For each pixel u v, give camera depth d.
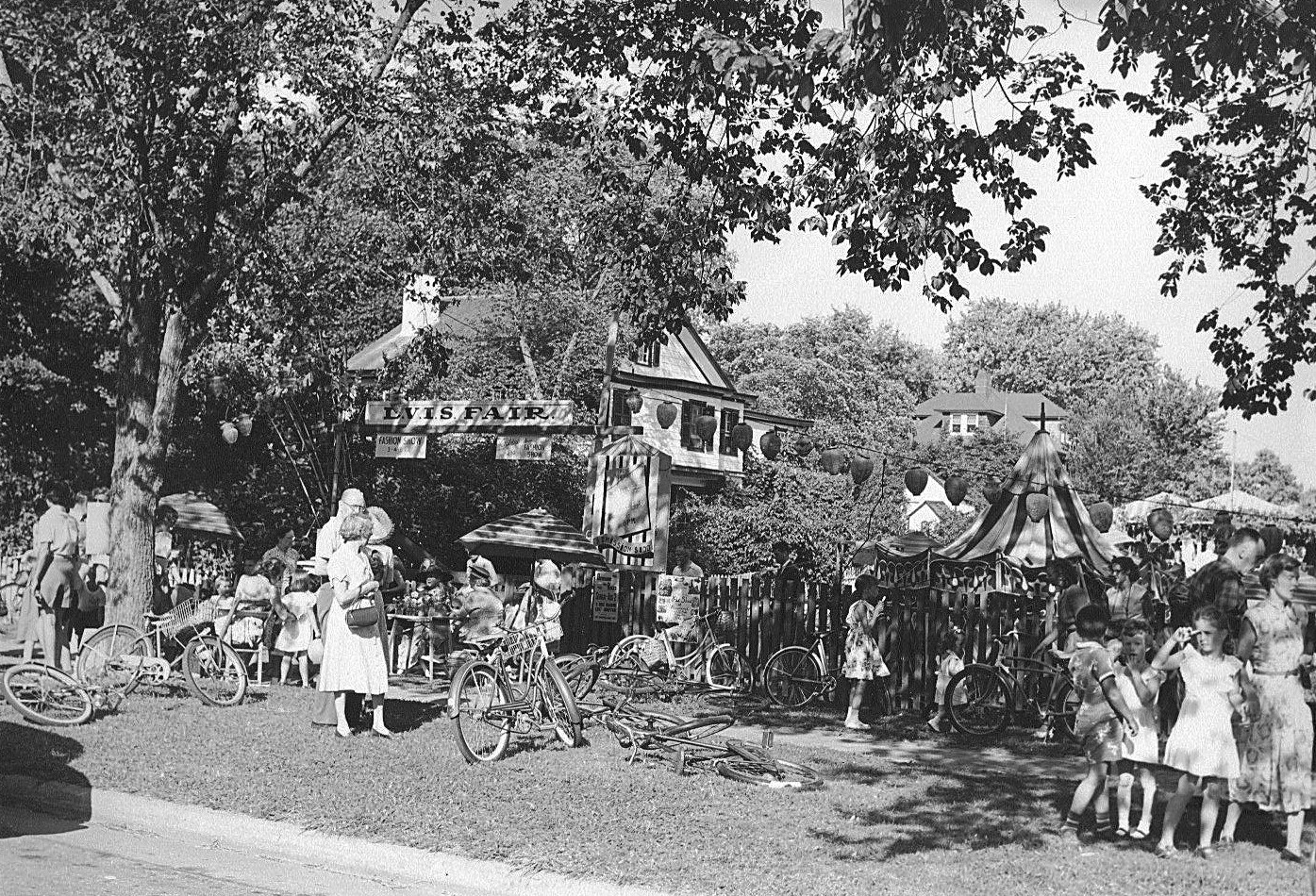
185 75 16.66
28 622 17.09
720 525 44.25
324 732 13.02
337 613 12.93
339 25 17.47
